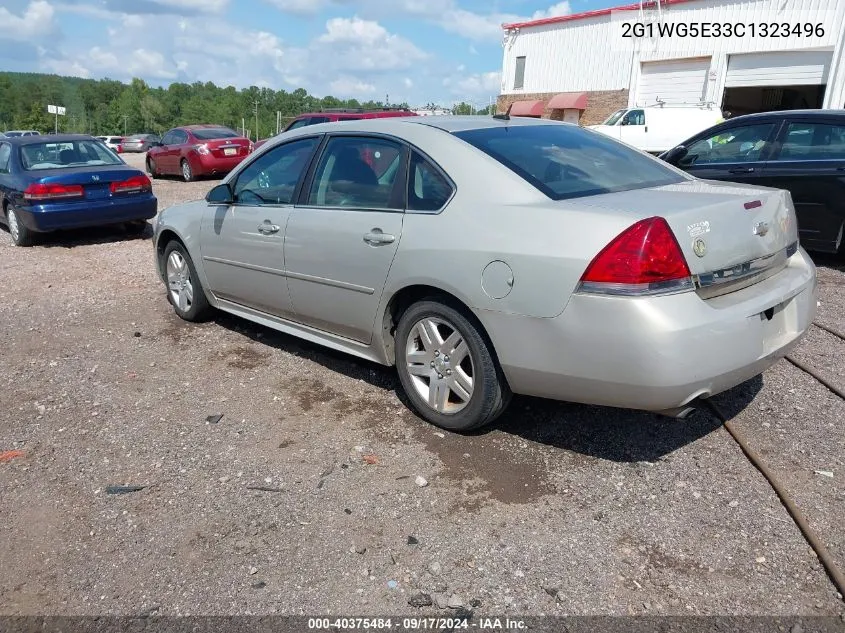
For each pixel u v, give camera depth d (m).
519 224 3.16
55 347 5.21
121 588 2.61
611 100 25.94
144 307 6.27
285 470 3.38
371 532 2.89
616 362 2.88
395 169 3.81
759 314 3.09
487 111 30.56
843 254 7.24
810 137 7.18
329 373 4.59
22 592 2.60
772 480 3.15
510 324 3.17
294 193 4.41
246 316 5.10
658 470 3.30
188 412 4.04
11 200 9.30
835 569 2.57
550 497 3.10
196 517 3.02
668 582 2.56
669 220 2.85
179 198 14.52
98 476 3.37
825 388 4.14
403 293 3.75
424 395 3.79
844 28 19.50
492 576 2.62
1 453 3.60
